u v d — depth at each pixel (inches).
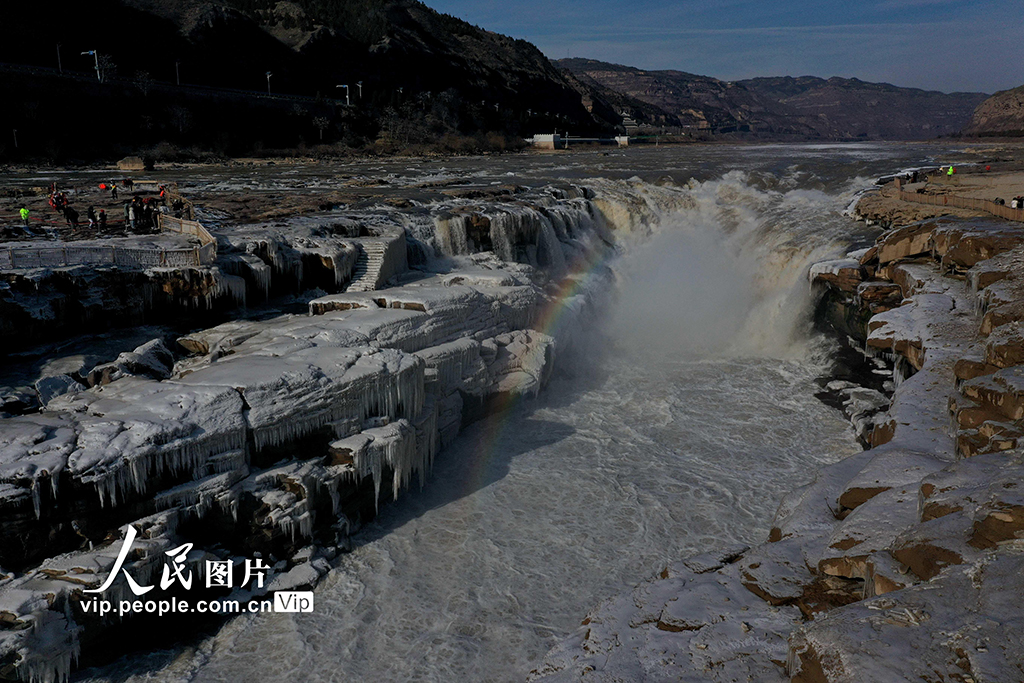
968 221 1461.6
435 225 1608.0
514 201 1998.0
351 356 941.2
